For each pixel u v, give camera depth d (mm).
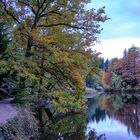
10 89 19859
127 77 79125
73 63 19828
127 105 36250
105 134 16953
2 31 19188
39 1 19719
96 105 36531
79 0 19750
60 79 20391
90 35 20641
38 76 20000
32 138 13883
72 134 16328
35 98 19828
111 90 81375
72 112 24812
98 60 21359
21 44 20344
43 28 21203
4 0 19219
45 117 21047
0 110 15156
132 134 16984
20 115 14359
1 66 18188
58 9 20016
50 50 19188
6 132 11633
